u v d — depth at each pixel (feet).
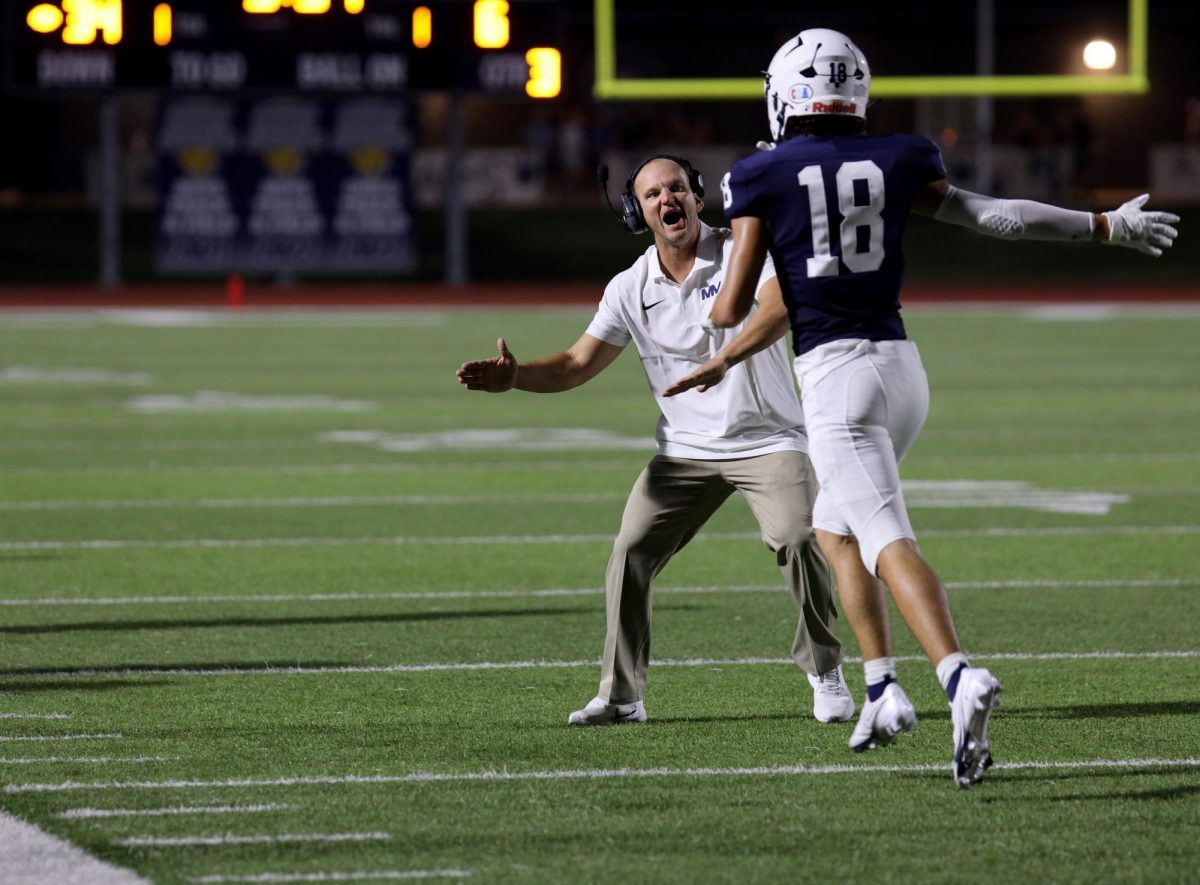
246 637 70.85
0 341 228.22
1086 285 318.45
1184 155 352.28
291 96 277.85
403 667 65.57
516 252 329.11
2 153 346.54
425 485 115.14
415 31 277.85
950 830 45.39
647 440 138.41
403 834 45.19
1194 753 52.85
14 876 41.86
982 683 43.91
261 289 317.63
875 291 48.57
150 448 133.69
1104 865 42.65
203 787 49.47
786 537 55.57
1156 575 84.12
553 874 42.19
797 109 49.52
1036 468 122.31
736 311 48.52
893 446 48.57
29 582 82.89
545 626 73.05
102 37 274.36
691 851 43.78
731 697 60.80
